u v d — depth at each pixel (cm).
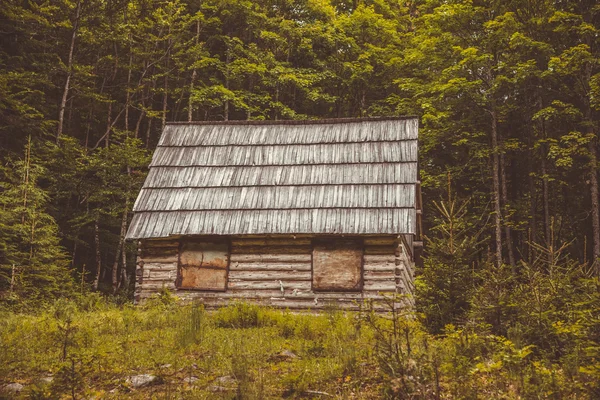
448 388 740
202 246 1709
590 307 851
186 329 1103
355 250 1638
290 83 3669
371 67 3422
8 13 2623
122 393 813
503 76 2498
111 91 3538
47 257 1756
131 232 1694
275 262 1672
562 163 2269
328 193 1716
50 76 2905
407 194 1664
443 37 2786
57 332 1105
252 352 980
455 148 3212
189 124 2031
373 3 4059
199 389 795
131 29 3159
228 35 3769
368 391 773
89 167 2495
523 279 1025
